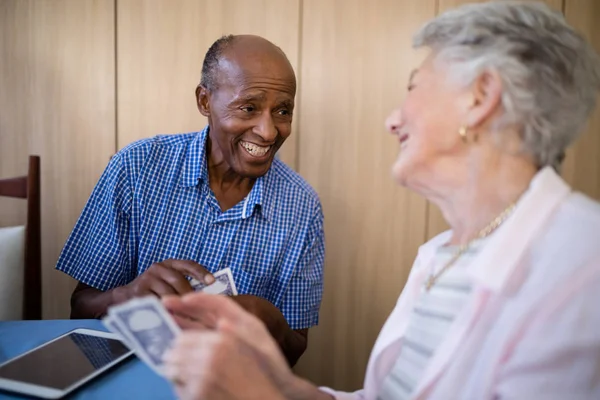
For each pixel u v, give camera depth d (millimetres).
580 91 655
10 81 1927
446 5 1874
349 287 1993
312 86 1917
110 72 1913
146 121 1930
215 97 1335
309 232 1506
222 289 1229
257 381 552
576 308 527
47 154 1946
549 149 667
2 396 720
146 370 827
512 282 602
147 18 1894
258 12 1895
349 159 1940
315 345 2018
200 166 1395
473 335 616
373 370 852
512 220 631
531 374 532
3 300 1347
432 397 631
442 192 745
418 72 750
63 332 999
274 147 1387
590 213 602
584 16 1880
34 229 1445
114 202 1367
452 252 794
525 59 644
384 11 1887
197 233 1413
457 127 694
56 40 1905
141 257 1407
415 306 828
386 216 1963
